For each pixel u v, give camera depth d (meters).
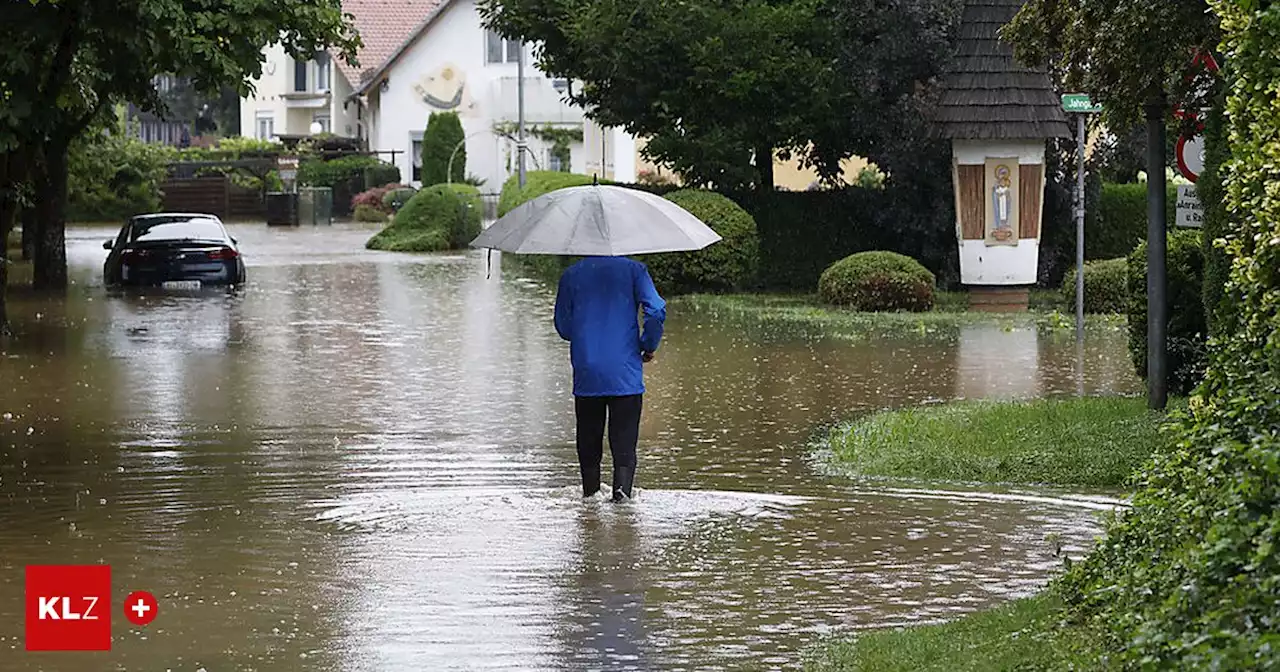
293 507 14.89
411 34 90.38
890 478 16.25
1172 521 9.56
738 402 21.70
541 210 15.16
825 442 18.48
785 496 15.34
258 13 26.53
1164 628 7.92
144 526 14.11
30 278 44.09
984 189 36.56
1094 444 16.78
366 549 13.19
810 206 40.41
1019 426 18.09
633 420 15.03
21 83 26.06
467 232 60.94
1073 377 23.80
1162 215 18.08
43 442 18.59
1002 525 14.01
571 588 11.91
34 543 13.45
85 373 24.80
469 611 11.28
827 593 11.79
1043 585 11.93
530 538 13.56
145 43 25.38
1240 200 9.94
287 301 37.75
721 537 13.60
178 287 41.22
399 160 91.50
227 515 14.56
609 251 14.78
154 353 27.45
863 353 27.16
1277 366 9.24
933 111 37.31
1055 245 39.66
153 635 10.70
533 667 9.96
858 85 38.09
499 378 24.25
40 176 39.81
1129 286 20.23
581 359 14.93
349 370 25.23
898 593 11.77
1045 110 36.66
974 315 33.34
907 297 34.25
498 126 88.50
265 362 26.27
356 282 43.53
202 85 26.86
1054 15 18.55
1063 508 14.70
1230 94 12.76
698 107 39.53
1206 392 10.11
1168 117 17.88
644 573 12.38
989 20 36.97
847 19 38.47
